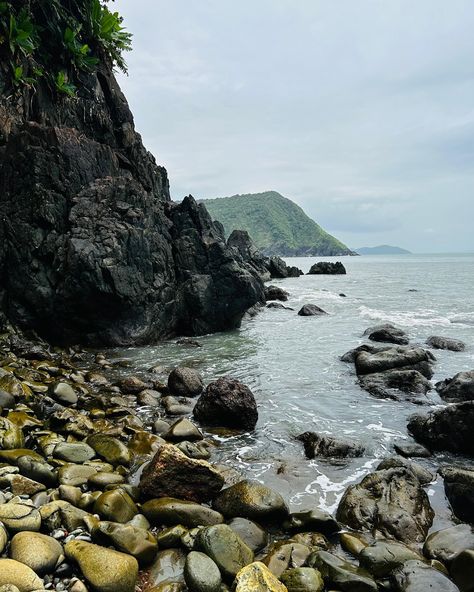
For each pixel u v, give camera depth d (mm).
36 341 19359
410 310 34031
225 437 11328
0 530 5770
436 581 5891
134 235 21391
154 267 23031
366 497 8086
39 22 27906
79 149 22531
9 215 19812
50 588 5344
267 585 5512
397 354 16719
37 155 20234
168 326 23469
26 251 19484
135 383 14430
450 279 65688
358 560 6680
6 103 23906
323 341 23172
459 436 10578
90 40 33125
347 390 15062
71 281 19172
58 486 7723
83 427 10484
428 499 8406
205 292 24609
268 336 24578
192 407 13141
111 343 20781
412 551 6715
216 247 25703
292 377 16531
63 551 5887
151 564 6246
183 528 6875
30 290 19266
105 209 21672
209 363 18469
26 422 10141
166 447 8305
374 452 10641
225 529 6551
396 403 13836
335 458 10180
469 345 21562
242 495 7688
